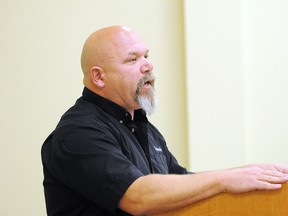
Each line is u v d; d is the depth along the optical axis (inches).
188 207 134.7
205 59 295.7
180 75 306.8
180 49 306.5
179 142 307.9
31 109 310.2
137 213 140.6
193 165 298.2
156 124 309.1
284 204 123.2
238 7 293.0
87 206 155.8
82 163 148.3
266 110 302.4
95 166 146.3
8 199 310.2
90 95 177.5
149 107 179.2
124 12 308.8
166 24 307.4
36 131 310.0
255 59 302.0
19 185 310.2
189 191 132.4
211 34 295.0
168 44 307.6
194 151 297.7
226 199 129.2
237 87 294.0
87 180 146.3
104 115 170.7
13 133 310.0
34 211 310.8
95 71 177.8
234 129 294.8
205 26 295.1
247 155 296.4
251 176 127.4
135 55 178.2
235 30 293.4
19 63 309.9
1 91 310.0
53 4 309.4
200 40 295.9
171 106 308.2
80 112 167.8
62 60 309.4
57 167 153.9
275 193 124.5
